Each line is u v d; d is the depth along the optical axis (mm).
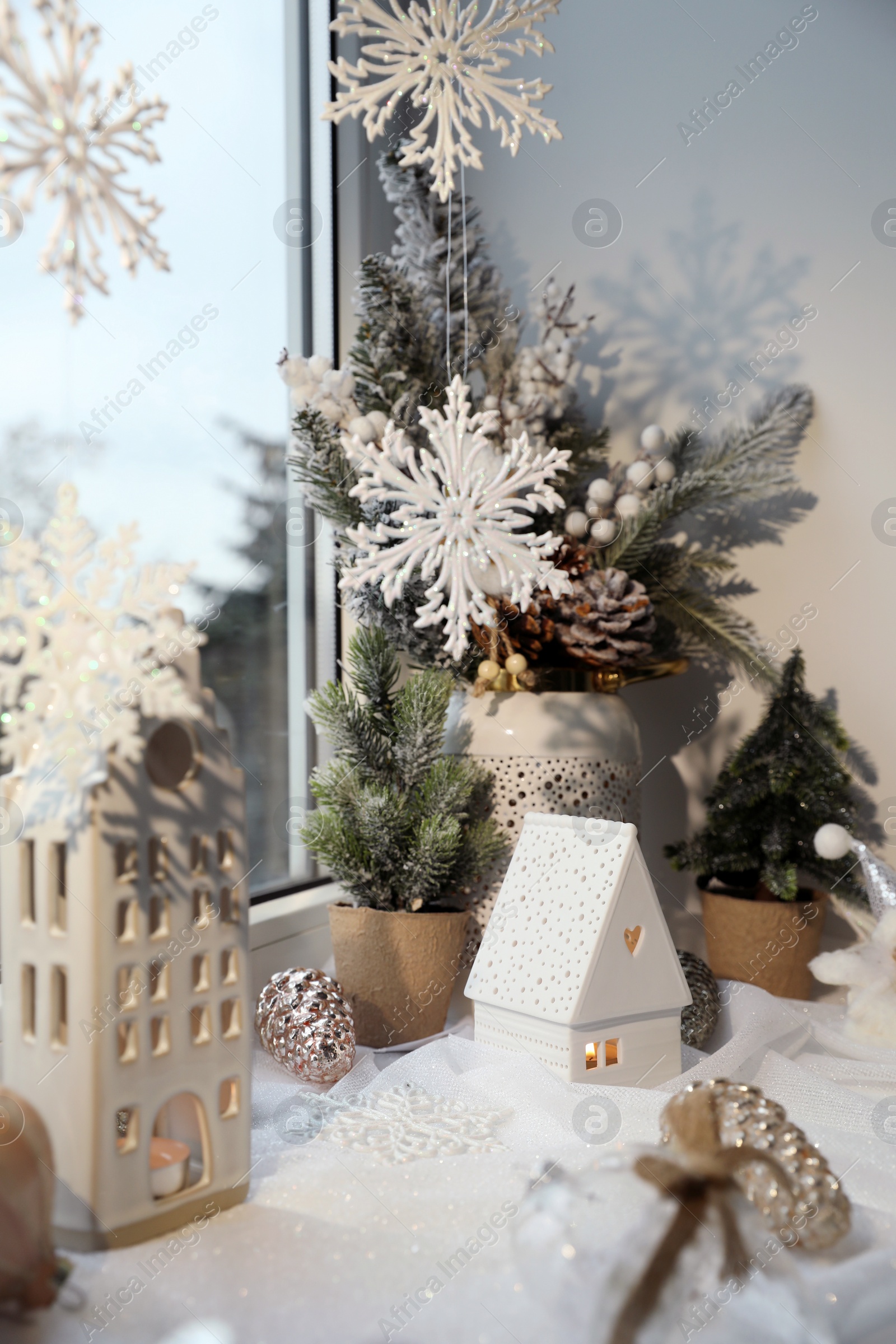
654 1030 853
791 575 1254
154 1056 590
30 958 585
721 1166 554
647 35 1339
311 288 1291
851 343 1213
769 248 1265
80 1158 566
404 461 800
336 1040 841
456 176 1485
